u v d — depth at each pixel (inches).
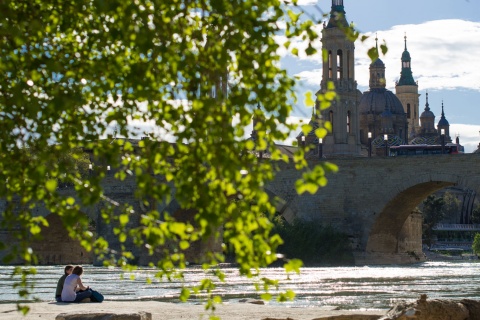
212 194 484.4
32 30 493.4
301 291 2632.9
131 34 474.9
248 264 503.8
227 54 480.1
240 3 484.7
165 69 488.7
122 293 2503.7
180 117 494.9
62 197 508.4
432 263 6259.8
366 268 4948.3
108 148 514.0
